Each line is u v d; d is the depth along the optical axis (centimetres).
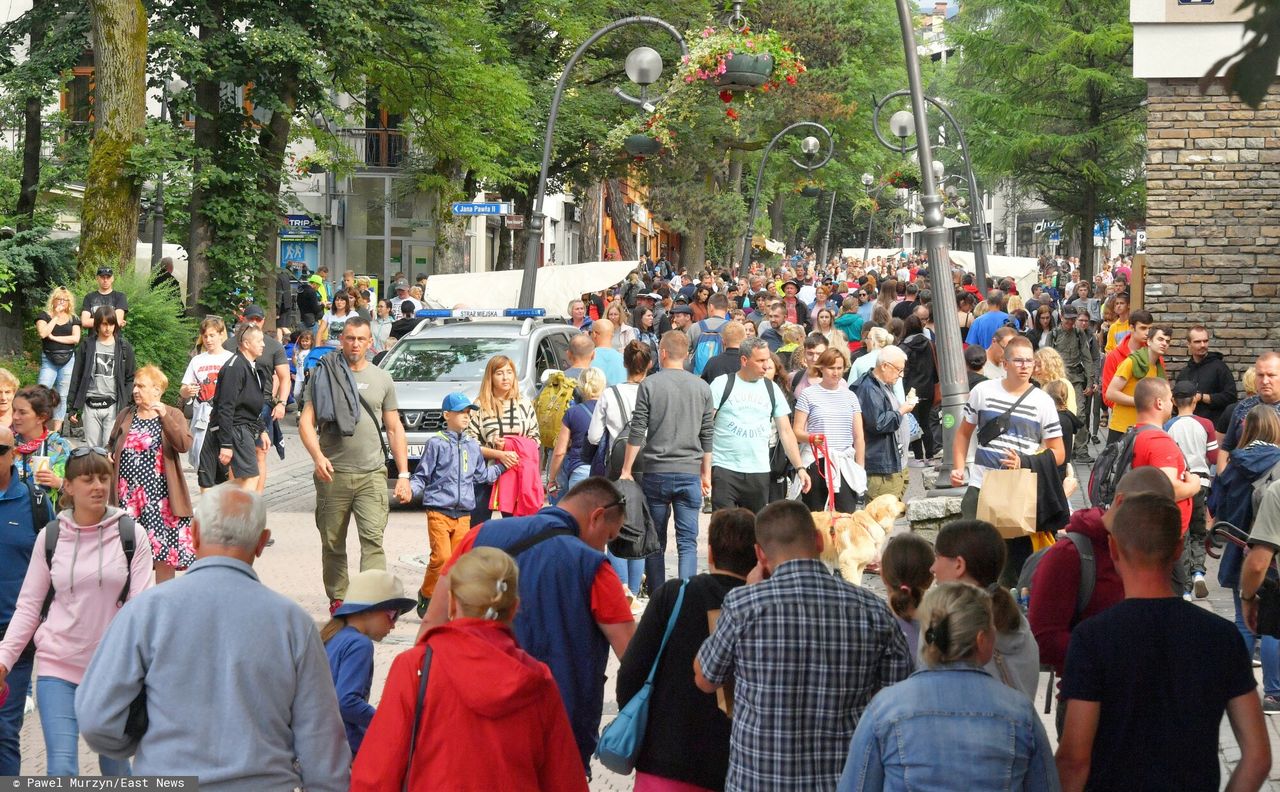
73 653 1066
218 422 2138
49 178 5044
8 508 1135
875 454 2030
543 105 5675
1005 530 1450
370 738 750
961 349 2033
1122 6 7262
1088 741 725
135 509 1560
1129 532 737
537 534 955
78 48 4425
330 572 1791
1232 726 732
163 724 757
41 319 3073
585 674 948
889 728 680
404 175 6256
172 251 5575
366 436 1777
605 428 1834
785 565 810
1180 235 2827
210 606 770
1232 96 586
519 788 746
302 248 7431
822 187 11075
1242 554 1462
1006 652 820
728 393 1808
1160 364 2281
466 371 2927
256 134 4509
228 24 4300
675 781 872
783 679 790
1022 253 17025
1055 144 7319
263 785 761
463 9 4841
